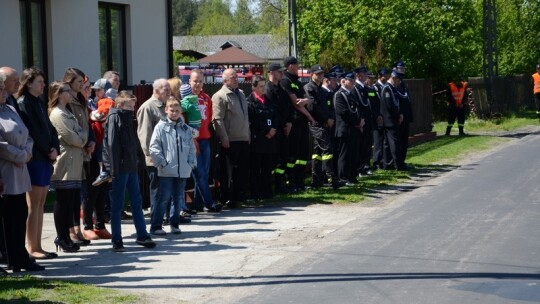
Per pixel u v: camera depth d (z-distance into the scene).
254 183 13.57
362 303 7.35
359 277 8.32
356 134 15.20
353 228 11.15
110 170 9.56
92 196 10.49
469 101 33.66
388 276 8.32
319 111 14.42
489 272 8.39
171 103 10.51
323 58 31.42
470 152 21.39
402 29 33.84
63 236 9.68
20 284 7.89
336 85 15.36
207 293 7.83
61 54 16.03
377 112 17.23
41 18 15.70
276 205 13.17
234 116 12.71
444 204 13.01
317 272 8.59
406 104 17.30
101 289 7.88
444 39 34.66
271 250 9.78
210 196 12.55
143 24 18.42
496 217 11.63
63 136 9.44
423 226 11.12
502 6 48.91
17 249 8.62
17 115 8.49
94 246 10.13
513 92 38.41
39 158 9.03
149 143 10.84
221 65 36.38
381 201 13.57
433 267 8.66
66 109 9.57
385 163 17.53
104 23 17.45
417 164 18.70
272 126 13.34
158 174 10.55
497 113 33.25
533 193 13.91
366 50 33.41
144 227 10.02
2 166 8.39
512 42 48.97
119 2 17.61
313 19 35.00
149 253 9.68
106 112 10.47
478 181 15.70
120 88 12.78
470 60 38.06
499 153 21.02
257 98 13.34
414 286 7.89
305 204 13.25
